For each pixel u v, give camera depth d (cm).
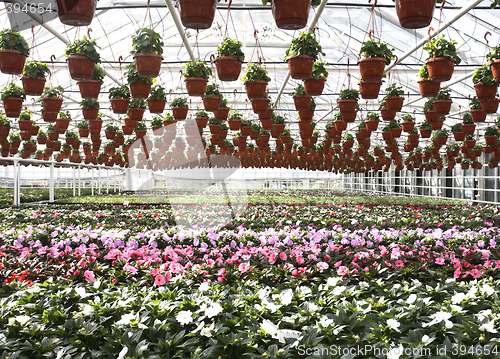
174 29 910
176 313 339
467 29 772
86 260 489
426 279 456
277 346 283
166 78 1210
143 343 282
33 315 345
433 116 748
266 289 408
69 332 306
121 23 860
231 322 315
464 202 1966
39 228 829
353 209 1454
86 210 1411
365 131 1036
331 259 534
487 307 369
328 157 1881
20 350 284
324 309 354
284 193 2975
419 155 2008
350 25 835
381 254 533
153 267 480
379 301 364
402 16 311
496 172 1789
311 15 794
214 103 659
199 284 439
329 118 1647
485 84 546
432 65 480
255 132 1200
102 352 288
